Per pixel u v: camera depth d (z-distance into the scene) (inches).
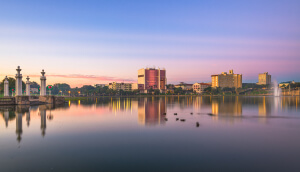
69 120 1577.3
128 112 2260.1
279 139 1023.6
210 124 1435.8
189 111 2381.9
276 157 768.9
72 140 986.1
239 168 668.7
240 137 1061.1
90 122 1503.4
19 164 689.0
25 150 827.4
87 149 853.2
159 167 675.4
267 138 1042.1
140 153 809.5
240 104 3617.1
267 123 1482.5
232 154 801.6
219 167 676.7
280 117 1815.9
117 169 657.6
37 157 753.6
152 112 2267.5
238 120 1630.2
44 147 870.4
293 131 1205.7
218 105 3405.5
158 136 1079.6
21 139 984.9
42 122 1445.6
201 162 718.5
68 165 685.3
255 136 1082.7
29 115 1796.3
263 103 3890.3
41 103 3344.0
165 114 2023.9
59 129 1222.3
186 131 1200.2
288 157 768.9
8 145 892.0
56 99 3590.1
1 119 1551.4
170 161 727.7
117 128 1285.7
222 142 967.6
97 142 958.4
